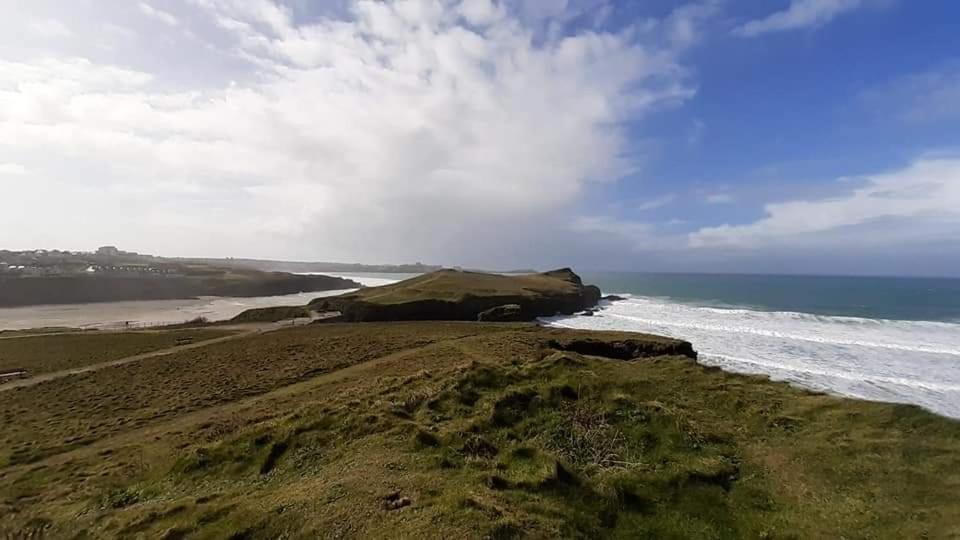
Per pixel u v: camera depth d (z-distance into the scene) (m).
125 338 47.16
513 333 43.25
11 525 11.42
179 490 12.61
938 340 46.12
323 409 17.08
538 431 14.66
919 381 30.98
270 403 22.88
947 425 14.80
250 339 45.62
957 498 10.95
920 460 12.96
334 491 10.26
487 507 9.29
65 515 11.65
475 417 15.28
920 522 10.20
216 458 14.16
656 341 36.25
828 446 14.27
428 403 16.97
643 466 12.77
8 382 30.69
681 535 10.05
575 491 11.07
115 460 16.56
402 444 13.29
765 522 10.55
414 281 102.81
